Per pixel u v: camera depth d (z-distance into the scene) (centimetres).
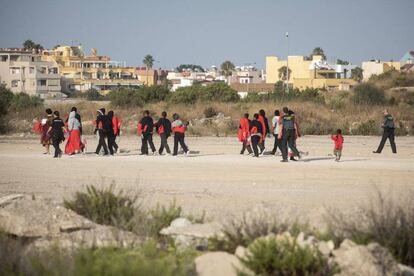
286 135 5991
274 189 4178
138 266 2083
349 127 11031
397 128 10581
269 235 2370
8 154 6938
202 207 3447
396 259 2453
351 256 2186
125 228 2681
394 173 5022
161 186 4306
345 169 5316
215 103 13888
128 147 8069
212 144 8562
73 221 2698
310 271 2181
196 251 2448
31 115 13100
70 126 6844
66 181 4559
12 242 2434
